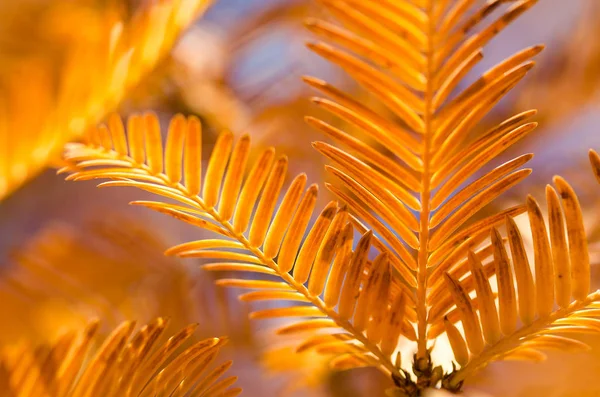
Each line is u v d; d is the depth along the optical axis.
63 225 0.30
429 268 0.19
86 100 0.20
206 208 0.19
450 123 0.18
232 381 0.19
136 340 0.19
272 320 0.29
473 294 0.20
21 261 0.29
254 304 0.28
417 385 0.19
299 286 0.19
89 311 0.28
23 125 0.20
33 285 0.28
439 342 0.21
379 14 0.17
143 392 0.19
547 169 0.30
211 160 0.19
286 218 0.19
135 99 0.28
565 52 0.31
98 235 0.30
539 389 0.24
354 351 0.20
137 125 0.19
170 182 0.19
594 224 0.23
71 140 0.20
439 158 0.18
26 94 0.20
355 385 0.27
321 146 0.18
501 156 0.31
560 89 0.30
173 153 0.19
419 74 0.18
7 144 0.20
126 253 0.30
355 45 0.17
